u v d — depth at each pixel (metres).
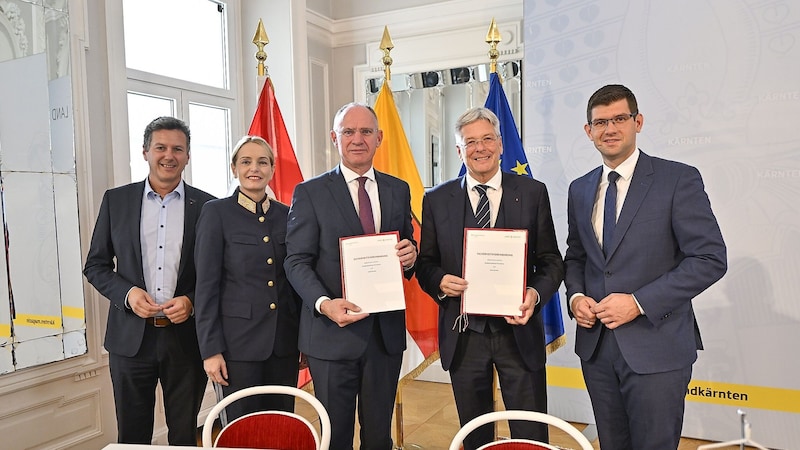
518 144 2.89
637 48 2.90
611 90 1.75
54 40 2.48
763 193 2.70
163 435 2.97
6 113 2.32
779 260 2.69
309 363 1.94
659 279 1.67
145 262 2.10
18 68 2.36
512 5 3.58
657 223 1.70
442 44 3.79
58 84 2.49
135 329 2.04
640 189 1.74
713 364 2.84
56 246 2.50
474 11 3.68
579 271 1.91
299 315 2.10
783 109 2.65
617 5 2.92
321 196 1.94
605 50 2.96
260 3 3.61
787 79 2.63
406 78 3.93
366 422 1.95
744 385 2.79
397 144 3.03
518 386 1.94
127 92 2.89
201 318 1.92
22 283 2.39
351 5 4.03
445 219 2.02
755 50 2.68
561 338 2.80
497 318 1.94
